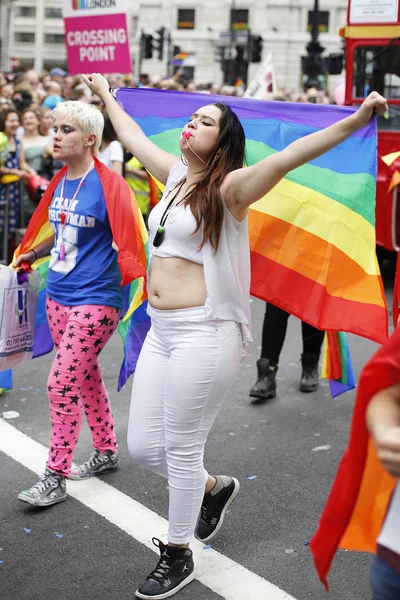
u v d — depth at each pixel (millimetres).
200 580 3338
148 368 3264
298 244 3904
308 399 5691
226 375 3164
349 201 3867
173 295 3115
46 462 4219
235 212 3084
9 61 58844
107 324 3992
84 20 8391
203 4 60438
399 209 9383
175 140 4133
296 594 3250
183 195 3145
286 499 4121
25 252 4375
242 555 3553
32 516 3871
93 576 3373
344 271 3846
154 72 61031
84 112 3928
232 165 3102
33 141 9547
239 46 37625
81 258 3979
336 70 16297
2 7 56406
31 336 4512
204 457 4645
